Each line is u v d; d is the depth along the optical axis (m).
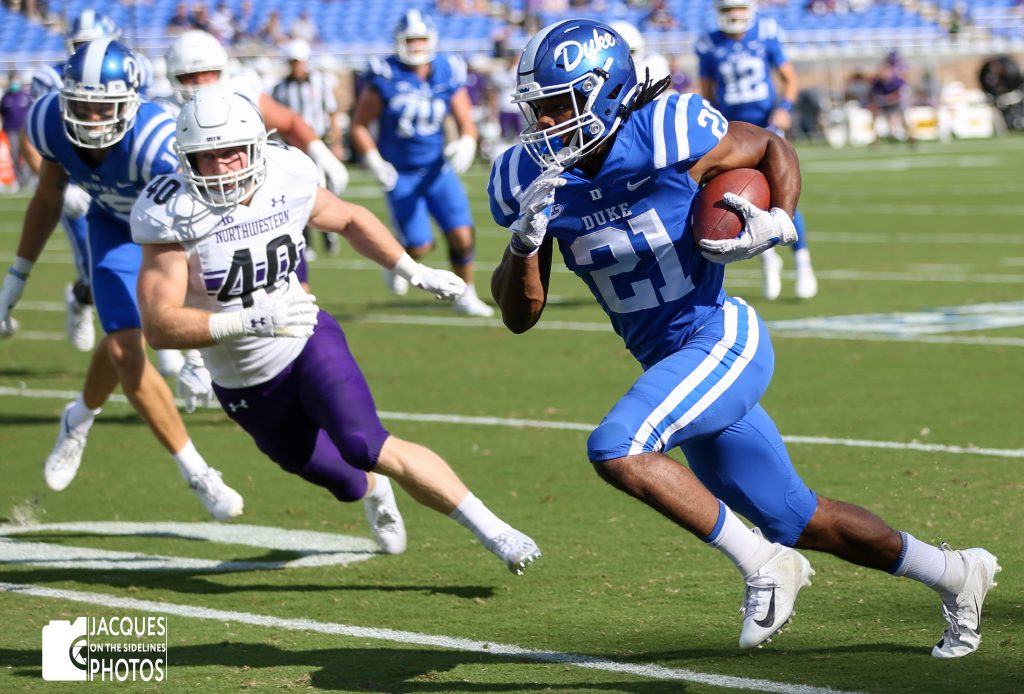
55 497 19.75
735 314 12.07
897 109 99.44
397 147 33.81
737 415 11.69
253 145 13.47
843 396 24.23
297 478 20.45
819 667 12.02
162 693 11.98
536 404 24.77
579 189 11.65
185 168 13.45
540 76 11.28
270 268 14.06
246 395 14.42
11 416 25.45
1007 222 52.31
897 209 58.62
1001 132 107.19
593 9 109.00
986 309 33.25
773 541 12.07
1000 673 11.70
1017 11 117.88
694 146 11.48
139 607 14.67
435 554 16.34
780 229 11.39
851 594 14.14
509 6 107.75
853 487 18.33
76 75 16.22
